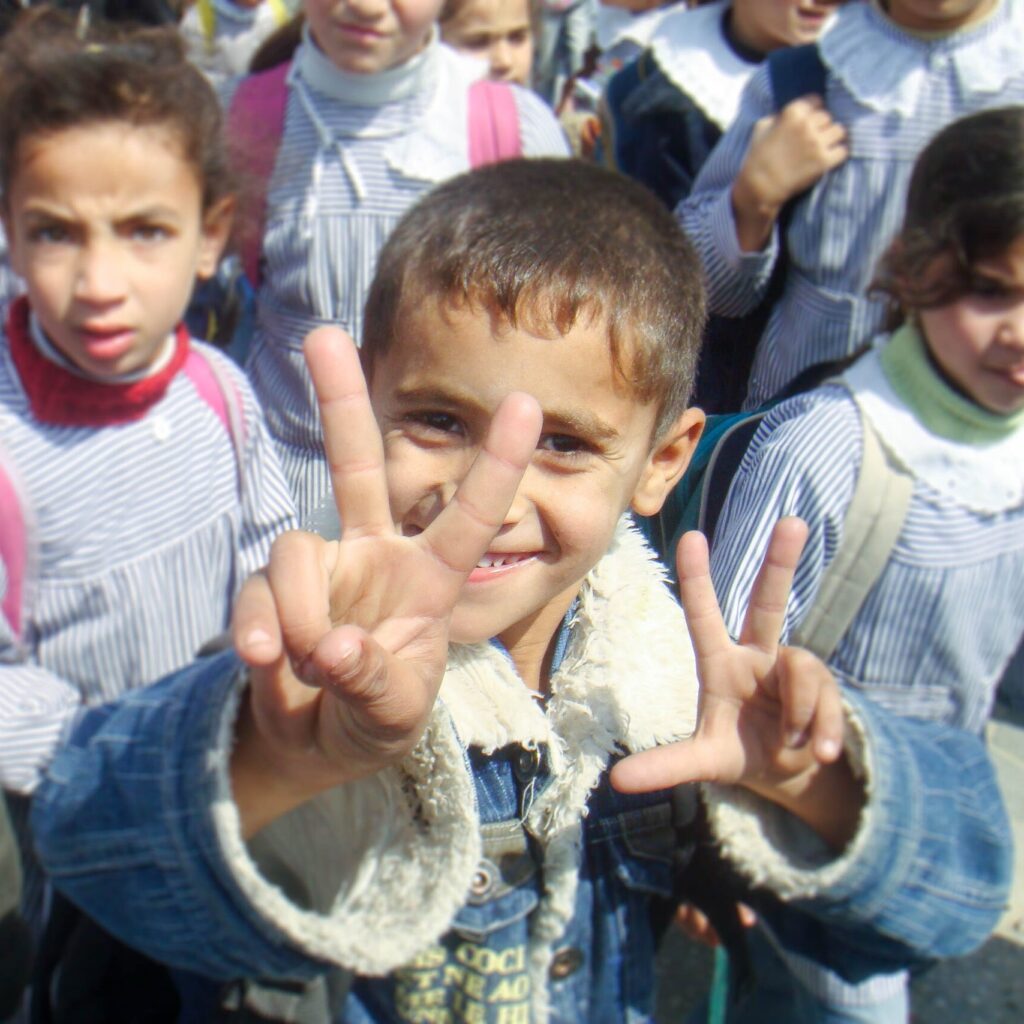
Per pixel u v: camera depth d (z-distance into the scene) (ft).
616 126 9.66
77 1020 4.37
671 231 3.93
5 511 5.32
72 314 5.46
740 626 3.52
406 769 3.31
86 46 5.97
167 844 3.20
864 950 3.88
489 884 3.65
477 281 3.22
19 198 5.62
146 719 3.37
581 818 3.57
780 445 4.06
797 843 3.63
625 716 3.42
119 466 5.54
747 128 6.98
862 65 6.40
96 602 5.58
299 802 3.25
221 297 7.82
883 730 3.64
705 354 4.26
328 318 6.91
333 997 3.85
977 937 3.68
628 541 3.62
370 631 2.76
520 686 3.41
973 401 4.79
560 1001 3.86
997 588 5.08
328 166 7.13
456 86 7.60
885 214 5.73
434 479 3.17
